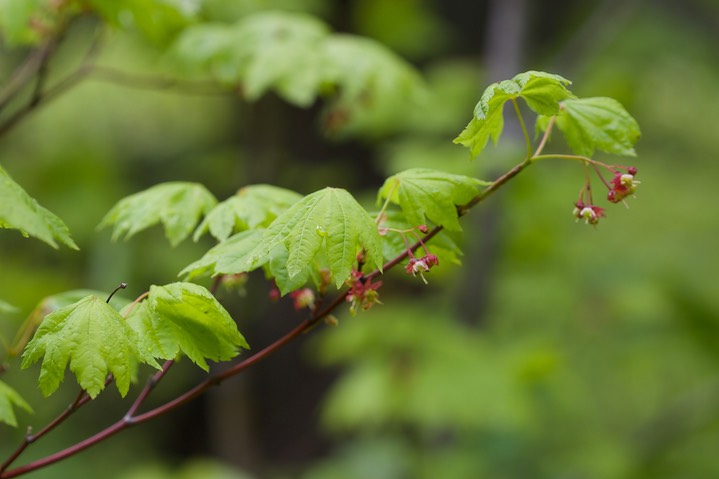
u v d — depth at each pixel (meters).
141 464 9.07
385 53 4.27
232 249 2.19
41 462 2.30
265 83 3.94
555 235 6.93
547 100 2.00
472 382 5.41
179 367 9.00
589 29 6.54
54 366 1.94
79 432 9.12
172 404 2.33
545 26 7.87
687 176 9.35
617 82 7.43
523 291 7.07
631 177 2.12
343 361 8.40
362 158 7.73
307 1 6.50
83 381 1.92
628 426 8.61
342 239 1.94
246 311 8.17
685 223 8.99
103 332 1.97
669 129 9.41
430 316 6.05
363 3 7.11
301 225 1.95
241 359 8.29
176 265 7.34
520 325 7.70
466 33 7.77
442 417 5.27
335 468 7.53
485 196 2.20
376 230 2.01
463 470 6.52
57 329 1.97
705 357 6.84
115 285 7.08
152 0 3.70
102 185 7.84
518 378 5.64
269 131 7.58
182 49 4.19
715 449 7.53
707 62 8.48
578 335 7.45
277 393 8.46
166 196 2.68
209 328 2.12
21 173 7.80
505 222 6.56
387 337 5.76
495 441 6.75
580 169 6.88
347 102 4.31
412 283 6.56
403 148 6.02
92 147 8.09
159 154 9.05
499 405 5.32
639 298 6.64
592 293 6.98
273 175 7.61
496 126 2.12
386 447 7.44
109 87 8.77
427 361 5.59
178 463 9.48
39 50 3.98
